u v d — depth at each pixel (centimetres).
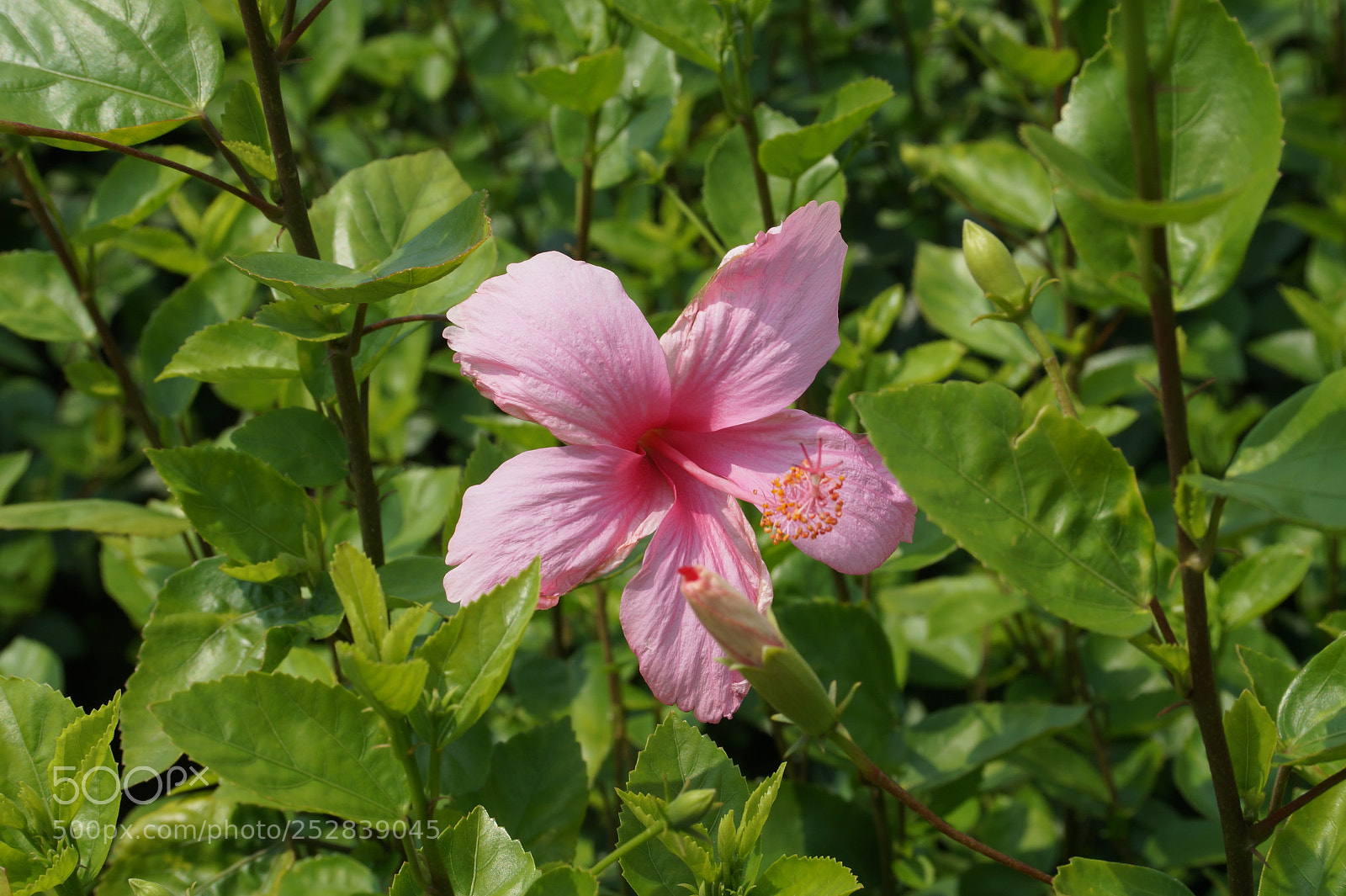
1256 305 104
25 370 134
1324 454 47
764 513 53
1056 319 83
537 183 111
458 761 56
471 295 52
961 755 62
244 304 67
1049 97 76
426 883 49
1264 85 48
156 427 70
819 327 54
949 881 67
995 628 80
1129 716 69
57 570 119
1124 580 48
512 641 48
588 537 52
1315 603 80
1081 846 71
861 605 65
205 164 68
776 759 81
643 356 52
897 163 102
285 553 54
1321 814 50
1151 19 49
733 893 50
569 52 98
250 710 49
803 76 109
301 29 52
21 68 52
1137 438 93
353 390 54
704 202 67
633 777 52
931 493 48
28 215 127
